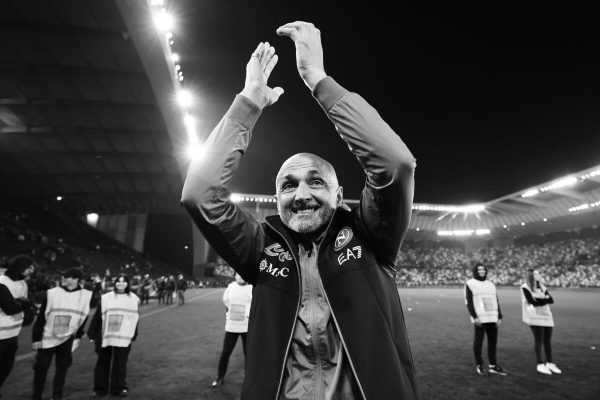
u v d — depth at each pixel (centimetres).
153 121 2942
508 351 762
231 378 595
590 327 1061
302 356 115
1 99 2556
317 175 124
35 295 1356
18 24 1945
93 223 5206
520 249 5072
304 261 126
